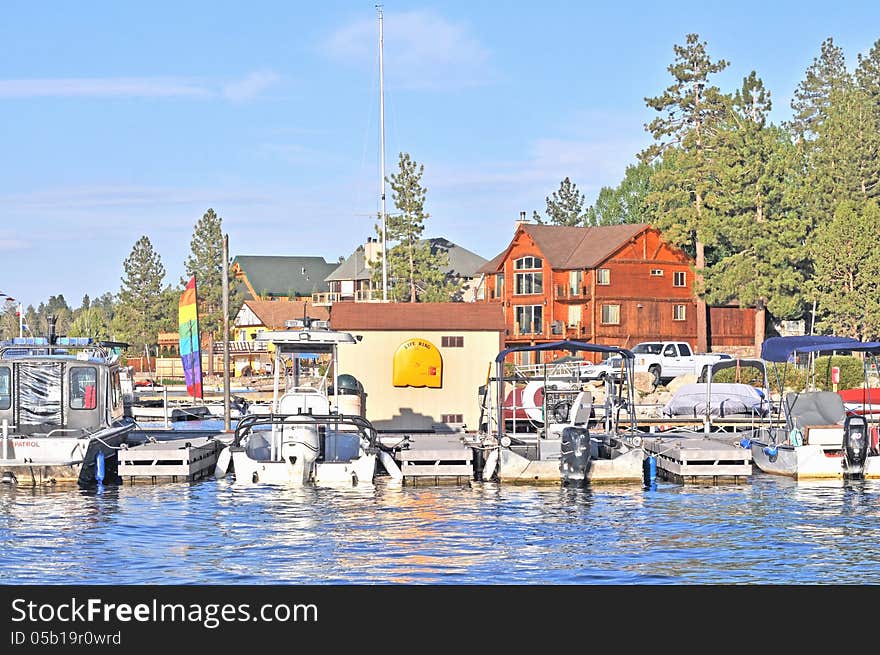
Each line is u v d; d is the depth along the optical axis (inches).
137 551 909.2
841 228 2856.8
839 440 1342.3
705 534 975.6
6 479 1256.2
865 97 4195.4
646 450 1467.8
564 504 1141.7
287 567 852.6
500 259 3607.3
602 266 3203.7
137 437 1550.2
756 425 1697.8
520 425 1549.0
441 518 1056.2
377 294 3683.6
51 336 1369.3
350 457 1332.4
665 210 3272.6
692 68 3196.4
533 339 3304.6
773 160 3016.7
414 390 1609.3
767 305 3011.8
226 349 1633.9
